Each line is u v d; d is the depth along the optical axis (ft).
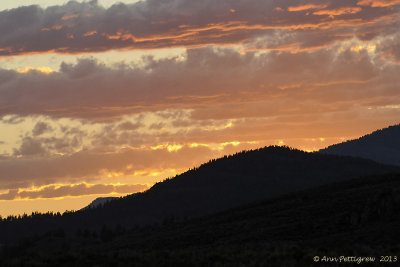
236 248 307.58
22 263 191.83
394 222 389.19
